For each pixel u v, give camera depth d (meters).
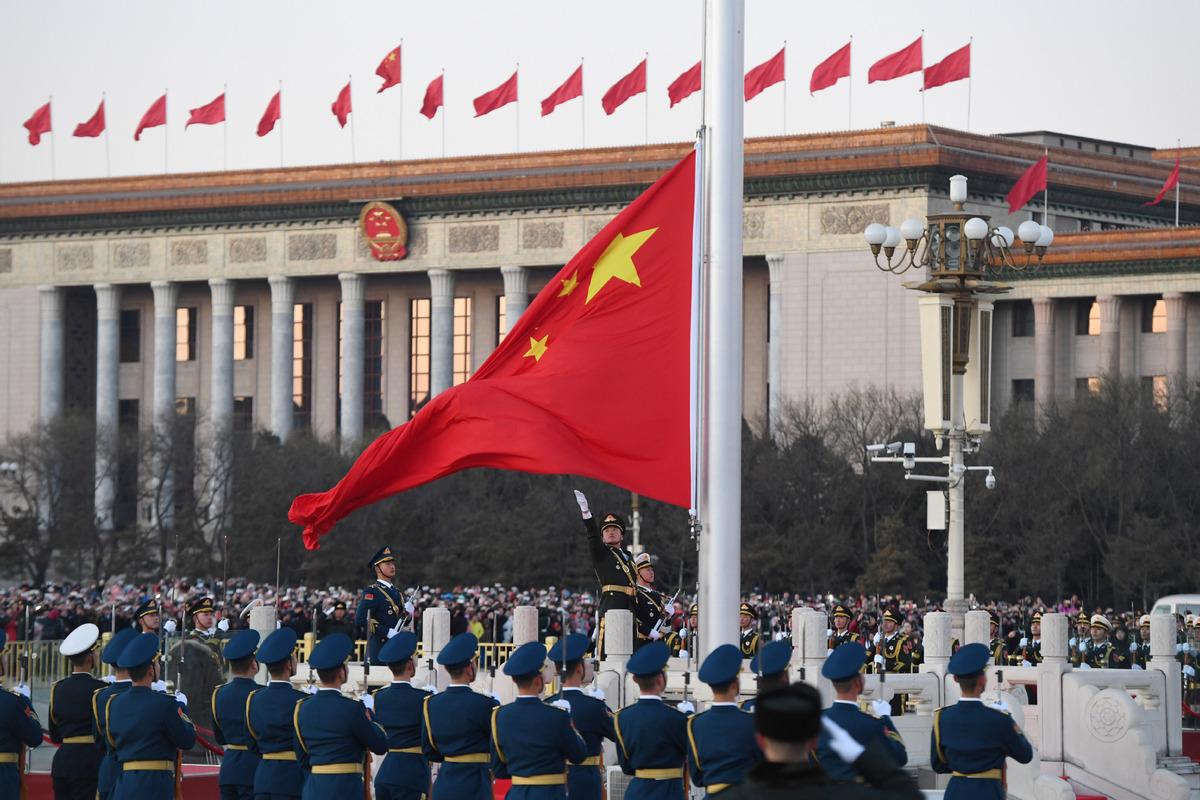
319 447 131.12
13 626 67.38
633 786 18.66
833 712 17.27
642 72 109.00
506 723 18.77
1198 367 128.38
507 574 106.38
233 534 118.62
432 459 26.94
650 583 27.27
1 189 161.62
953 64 91.75
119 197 157.75
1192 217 150.00
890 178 131.62
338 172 150.75
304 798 19.83
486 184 145.50
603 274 27.08
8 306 163.50
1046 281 132.38
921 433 104.19
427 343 156.75
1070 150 139.12
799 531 100.06
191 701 32.69
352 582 112.06
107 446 134.88
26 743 22.03
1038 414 113.81
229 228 156.12
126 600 74.38
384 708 20.83
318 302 160.38
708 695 26.44
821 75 100.62
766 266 143.88
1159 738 27.84
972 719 18.47
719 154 25.09
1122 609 94.94
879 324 132.38
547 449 26.31
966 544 96.06
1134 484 97.44
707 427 24.86
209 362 163.00
